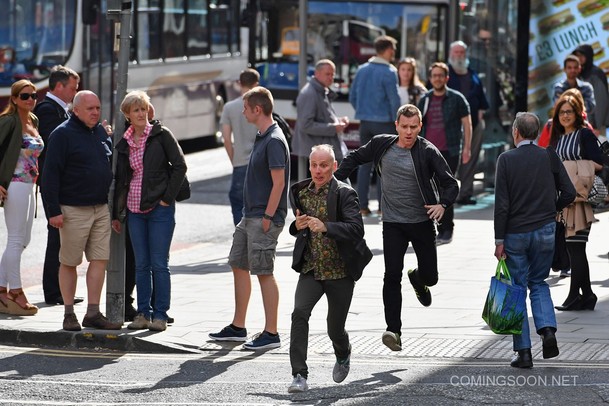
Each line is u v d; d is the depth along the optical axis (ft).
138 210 111.86
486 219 187.52
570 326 113.60
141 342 108.47
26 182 121.08
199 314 121.19
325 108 160.25
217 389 92.17
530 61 198.90
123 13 113.39
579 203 120.47
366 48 231.09
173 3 279.08
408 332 111.75
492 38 204.85
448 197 101.35
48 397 89.40
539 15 197.88
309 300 92.53
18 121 120.26
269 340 108.17
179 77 282.36
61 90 126.41
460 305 124.26
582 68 185.26
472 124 193.26
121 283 113.91
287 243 167.53
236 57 314.55
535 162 100.22
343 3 231.50
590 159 121.60
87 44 242.37
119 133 113.80
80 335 110.22
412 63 187.93
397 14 230.89
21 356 105.91
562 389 90.17
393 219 102.83
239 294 109.70
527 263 100.48
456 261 150.51
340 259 92.48
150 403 87.30
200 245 167.94
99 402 87.76
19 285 120.78
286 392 90.99
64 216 112.27
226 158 281.33
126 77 114.11
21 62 235.20
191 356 105.60
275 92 234.79
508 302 96.99
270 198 106.83
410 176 102.17
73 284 112.78
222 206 205.67
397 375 95.96
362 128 179.83
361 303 125.49
